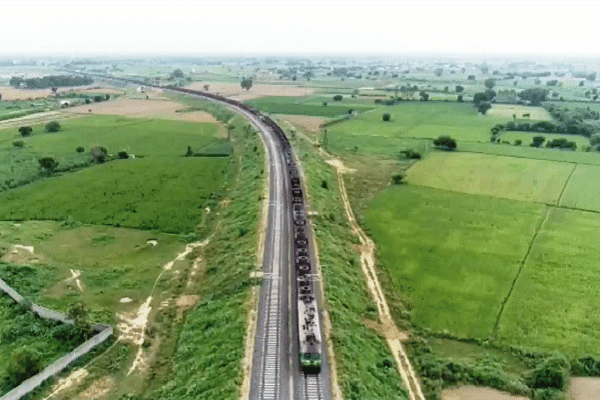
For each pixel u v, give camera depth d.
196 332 83.12
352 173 173.25
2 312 89.62
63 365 75.31
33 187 154.00
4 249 113.25
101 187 154.00
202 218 133.00
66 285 99.62
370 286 99.69
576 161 186.62
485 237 119.88
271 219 120.94
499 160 188.12
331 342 76.00
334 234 117.69
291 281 93.69
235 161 184.25
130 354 80.44
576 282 99.19
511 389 72.69
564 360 76.12
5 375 73.31
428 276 102.81
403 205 141.62
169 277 103.69
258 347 75.12
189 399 66.38
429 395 71.50
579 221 128.88
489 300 93.81
